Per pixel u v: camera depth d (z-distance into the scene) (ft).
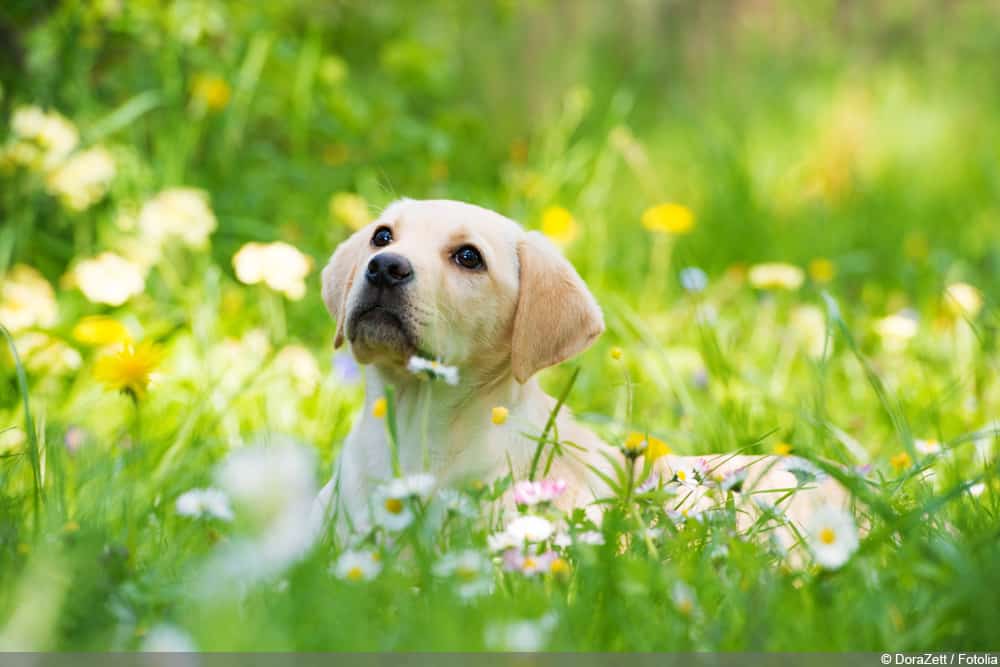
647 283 32.19
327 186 33.04
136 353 15.14
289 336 25.61
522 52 50.90
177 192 26.07
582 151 38.73
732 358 24.86
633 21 58.70
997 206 42.91
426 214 16.62
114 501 14.93
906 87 55.36
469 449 16.11
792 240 37.76
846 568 11.96
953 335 25.93
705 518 13.64
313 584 11.41
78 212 27.63
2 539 12.54
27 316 22.08
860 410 23.84
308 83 33.47
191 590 11.11
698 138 48.49
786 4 62.95
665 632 10.97
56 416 20.02
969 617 11.15
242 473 10.08
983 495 16.75
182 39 31.32
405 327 15.55
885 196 43.04
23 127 25.71
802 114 52.21
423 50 37.14
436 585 11.84
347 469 16.31
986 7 62.64
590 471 16.34
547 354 16.69
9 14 28.35
